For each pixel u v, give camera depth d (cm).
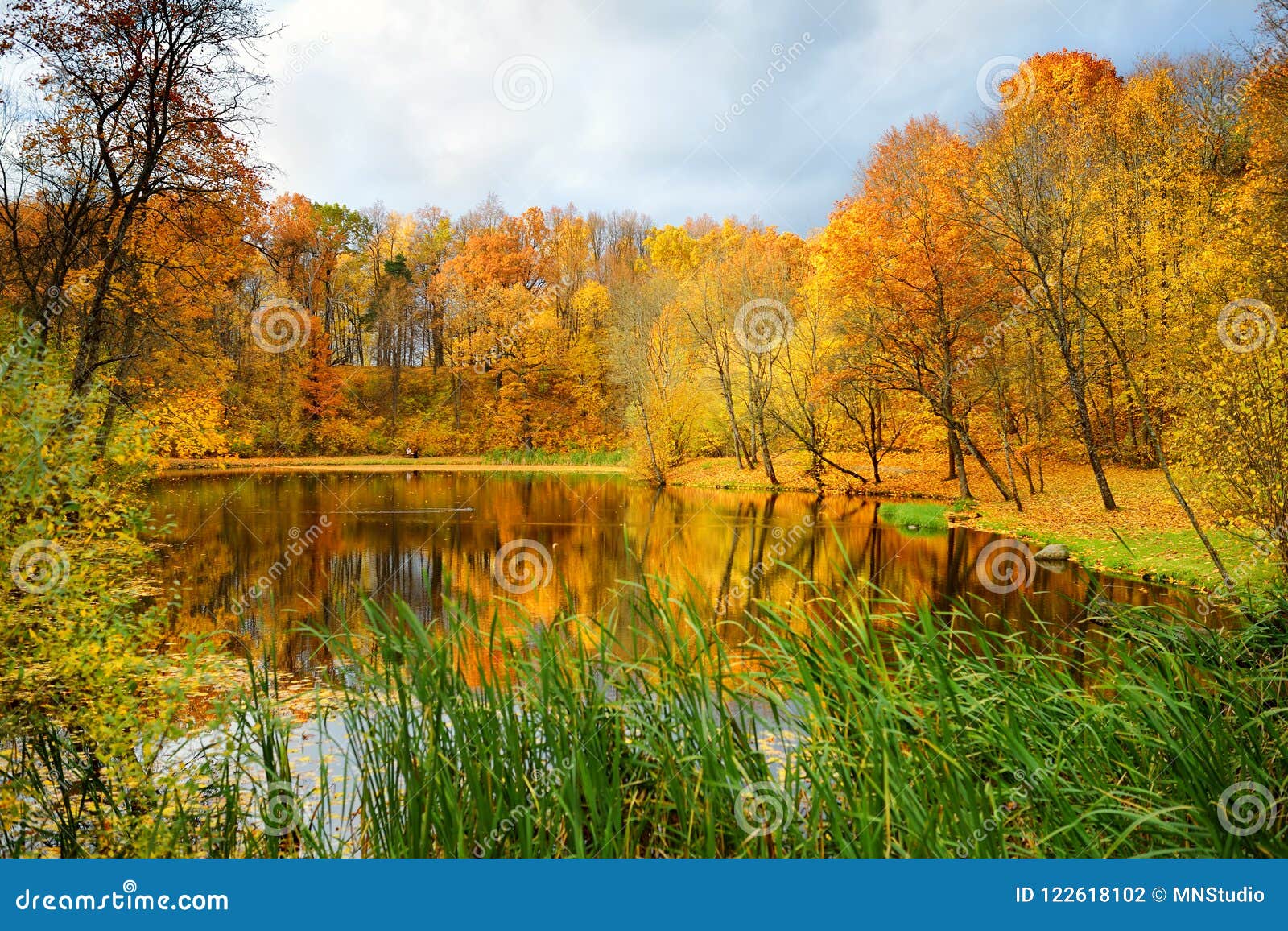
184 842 397
